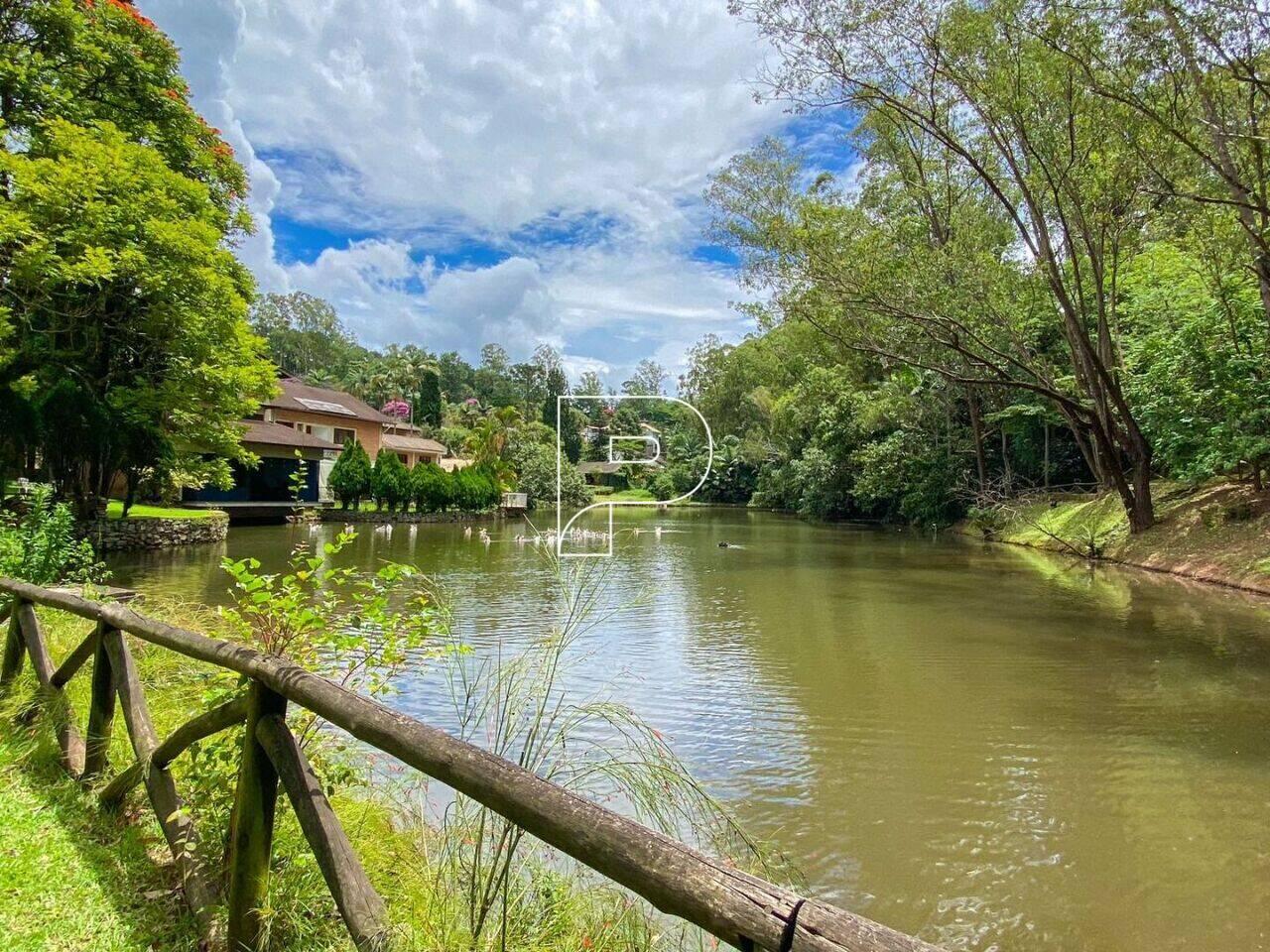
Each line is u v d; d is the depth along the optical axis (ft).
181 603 20.04
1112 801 13.25
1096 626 28.86
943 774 14.55
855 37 42.16
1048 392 48.88
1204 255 39.01
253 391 56.44
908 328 50.85
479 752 4.47
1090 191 41.70
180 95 54.08
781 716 18.01
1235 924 9.75
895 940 2.48
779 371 126.11
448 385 275.80
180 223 44.68
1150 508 48.26
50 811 8.83
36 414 38.81
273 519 79.87
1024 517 64.59
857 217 49.42
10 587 12.66
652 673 21.81
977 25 39.73
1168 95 35.65
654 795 7.23
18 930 6.44
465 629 27.58
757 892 2.93
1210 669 22.29
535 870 6.92
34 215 38.50
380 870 7.49
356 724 5.13
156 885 7.29
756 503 136.67
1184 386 42.16
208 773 7.57
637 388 221.25
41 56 44.11
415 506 98.27
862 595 36.76
